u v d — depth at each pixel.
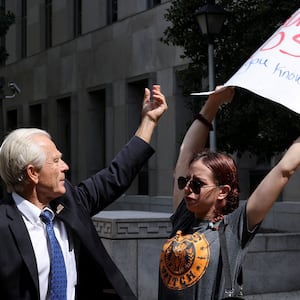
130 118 21.02
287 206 14.84
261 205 2.79
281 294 8.55
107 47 22.16
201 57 10.70
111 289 3.09
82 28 24.17
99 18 22.89
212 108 3.43
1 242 2.83
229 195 2.98
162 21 18.89
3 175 2.96
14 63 29.72
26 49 29.27
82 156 23.97
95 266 3.02
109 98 22.03
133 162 3.34
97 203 3.26
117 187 3.29
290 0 9.16
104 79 22.38
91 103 23.52
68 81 24.92
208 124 3.45
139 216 7.75
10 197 2.99
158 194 19.34
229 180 2.96
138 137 3.41
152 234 7.62
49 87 26.48
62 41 25.47
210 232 2.91
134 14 20.50
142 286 7.55
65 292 2.90
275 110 8.87
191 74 10.84
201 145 3.44
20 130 2.99
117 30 21.52
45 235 2.93
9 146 2.91
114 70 21.73
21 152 2.88
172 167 18.62
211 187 2.93
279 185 2.77
